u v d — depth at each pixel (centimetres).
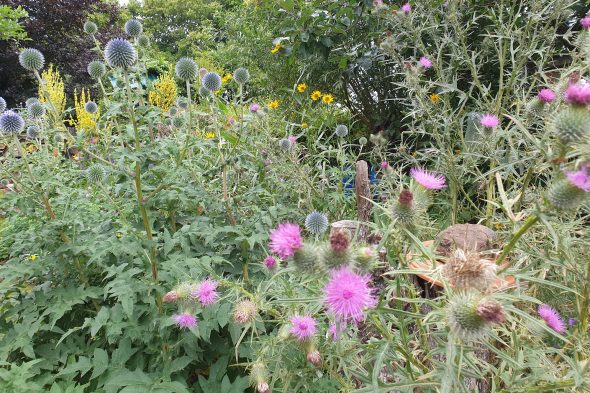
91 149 375
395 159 556
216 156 410
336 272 144
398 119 692
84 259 329
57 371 304
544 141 202
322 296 145
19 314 326
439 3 438
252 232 314
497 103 368
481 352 213
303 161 539
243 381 264
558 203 145
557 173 156
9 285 317
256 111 490
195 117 456
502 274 152
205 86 396
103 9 1661
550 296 245
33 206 302
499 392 161
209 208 361
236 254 343
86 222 335
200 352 303
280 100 800
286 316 197
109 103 299
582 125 148
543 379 171
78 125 660
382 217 197
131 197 352
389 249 200
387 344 148
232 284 214
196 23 2947
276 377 180
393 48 420
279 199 454
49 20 1455
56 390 254
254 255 332
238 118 447
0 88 1462
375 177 473
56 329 297
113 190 362
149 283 286
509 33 374
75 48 1492
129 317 264
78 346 315
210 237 299
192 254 320
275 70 849
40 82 372
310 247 156
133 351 283
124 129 370
